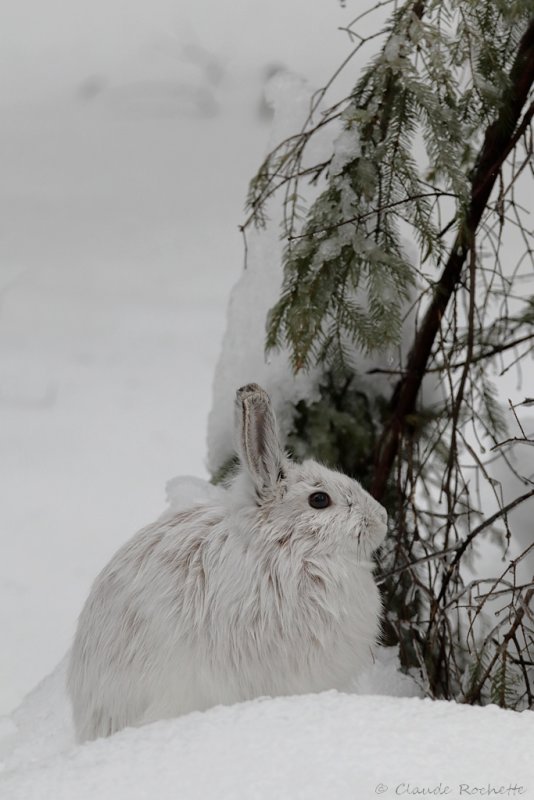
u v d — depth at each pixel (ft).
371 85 27.73
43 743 26.13
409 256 31.19
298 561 20.89
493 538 31.89
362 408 31.53
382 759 14.75
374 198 26.99
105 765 15.44
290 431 31.24
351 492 21.35
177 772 14.89
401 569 25.64
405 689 27.58
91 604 22.41
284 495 21.25
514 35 28.17
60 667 29.48
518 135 27.30
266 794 14.06
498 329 30.53
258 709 16.79
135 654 21.15
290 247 27.71
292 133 32.32
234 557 21.07
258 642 20.72
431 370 29.22
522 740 15.28
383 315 26.27
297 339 26.58
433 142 25.96
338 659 21.21
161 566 21.56
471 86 27.84
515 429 32.37
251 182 29.32
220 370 31.96
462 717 16.17
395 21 27.09
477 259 29.37
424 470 32.01
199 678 20.85
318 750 15.05
